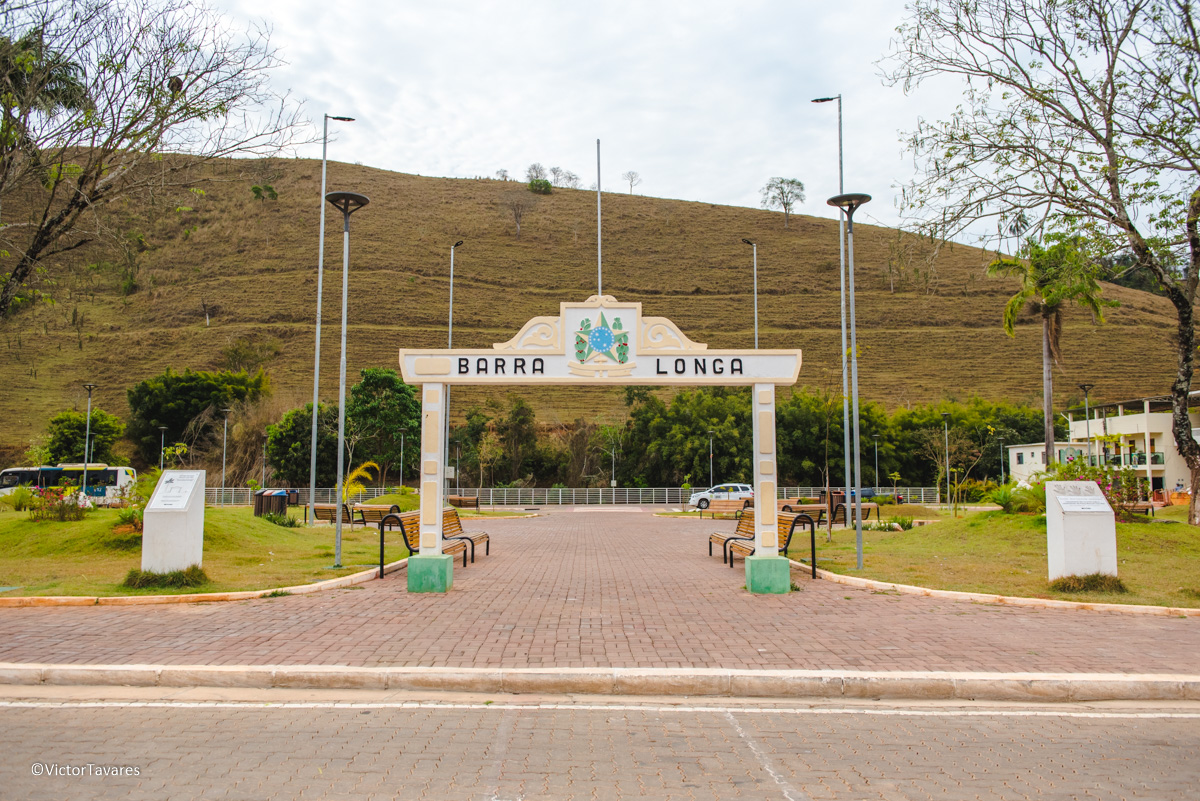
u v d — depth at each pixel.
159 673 6.52
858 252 108.94
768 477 11.20
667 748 4.96
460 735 5.20
